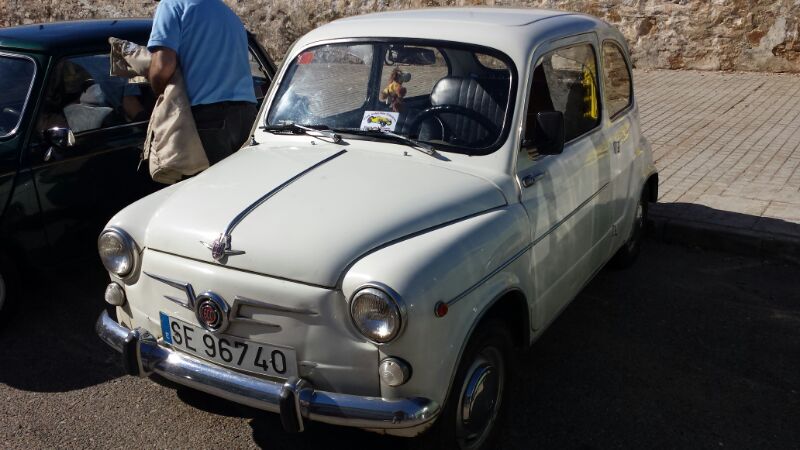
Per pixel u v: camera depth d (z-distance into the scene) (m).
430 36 3.86
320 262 2.77
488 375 3.15
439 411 2.79
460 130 3.59
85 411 3.76
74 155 4.66
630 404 3.77
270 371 2.88
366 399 2.73
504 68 3.65
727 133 8.66
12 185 4.38
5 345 4.42
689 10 11.91
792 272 5.36
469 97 3.64
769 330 4.52
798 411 3.70
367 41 4.00
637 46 12.41
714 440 3.48
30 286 5.16
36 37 4.86
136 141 5.00
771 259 5.54
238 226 2.98
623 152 4.70
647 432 3.54
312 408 2.74
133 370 3.18
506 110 3.55
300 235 2.87
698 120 9.29
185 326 3.05
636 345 4.36
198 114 4.54
